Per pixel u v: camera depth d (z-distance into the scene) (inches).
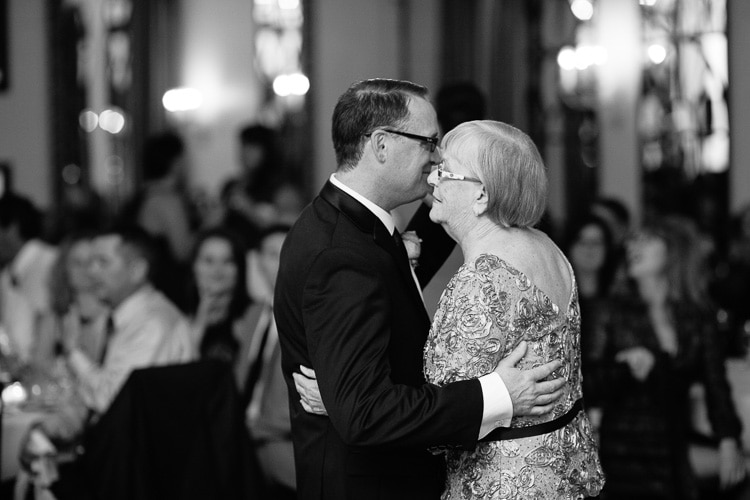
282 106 490.0
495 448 107.0
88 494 167.5
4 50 493.7
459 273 108.1
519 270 106.7
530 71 434.0
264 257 242.5
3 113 495.5
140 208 339.0
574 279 113.1
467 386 104.6
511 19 433.7
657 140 408.5
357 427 104.7
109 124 515.2
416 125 114.6
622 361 191.8
